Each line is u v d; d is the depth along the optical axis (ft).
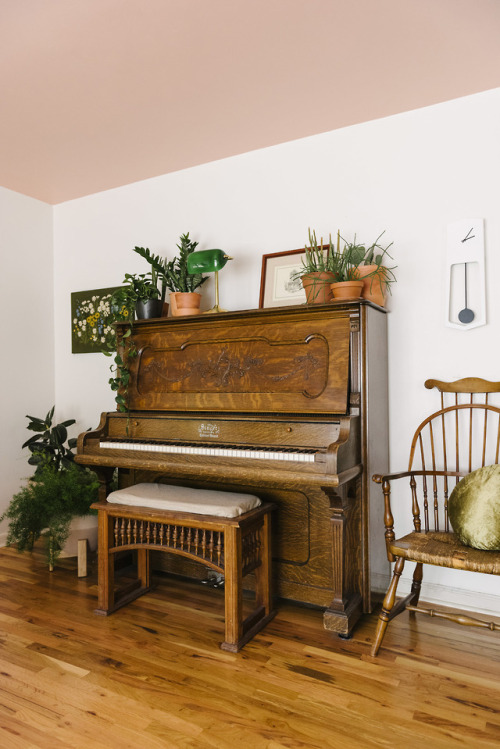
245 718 5.24
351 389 7.36
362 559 7.41
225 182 10.28
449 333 8.20
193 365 8.61
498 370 7.86
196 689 5.74
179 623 7.39
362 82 7.71
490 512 6.23
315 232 9.32
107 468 8.86
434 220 8.36
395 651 6.61
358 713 5.32
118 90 7.81
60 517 9.21
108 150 9.89
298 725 5.14
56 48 6.72
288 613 7.77
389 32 6.57
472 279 8.06
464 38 6.71
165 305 9.82
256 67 7.29
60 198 12.37
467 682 5.90
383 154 8.79
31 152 9.94
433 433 8.27
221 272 10.22
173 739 4.93
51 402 12.64
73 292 12.42
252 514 6.97
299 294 9.12
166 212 11.02
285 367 7.80
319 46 6.84
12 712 5.34
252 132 9.25
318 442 6.97
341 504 6.78
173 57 6.99
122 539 7.64
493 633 7.13
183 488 8.16
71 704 5.47
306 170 9.45
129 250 11.56
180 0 5.85
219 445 7.46
